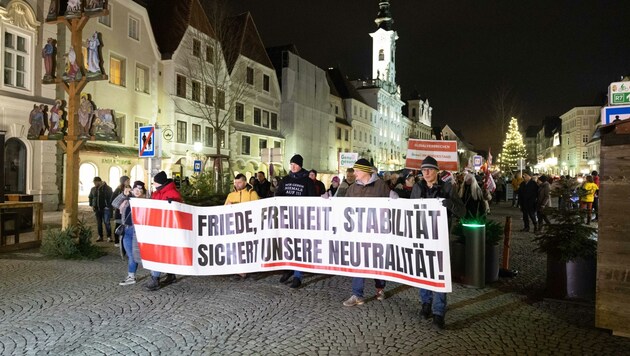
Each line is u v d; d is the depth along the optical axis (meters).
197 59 33.94
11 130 20.48
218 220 7.38
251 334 5.58
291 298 7.17
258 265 7.31
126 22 28.38
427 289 5.87
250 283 8.12
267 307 6.68
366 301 7.01
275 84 45.06
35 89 21.69
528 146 151.38
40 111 12.05
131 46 28.80
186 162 32.56
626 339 5.43
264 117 43.47
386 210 6.39
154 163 11.72
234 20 42.12
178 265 7.39
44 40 22.09
